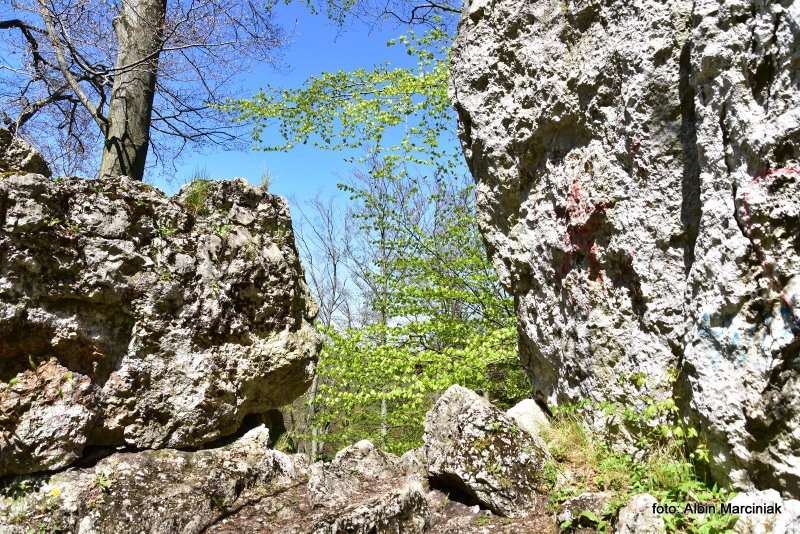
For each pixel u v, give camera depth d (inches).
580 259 154.0
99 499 129.1
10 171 135.1
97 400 139.9
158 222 154.6
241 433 170.1
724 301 107.3
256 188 181.0
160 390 148.9
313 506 139.3
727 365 107.1
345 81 356.2
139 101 295.4
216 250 162.1
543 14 161.0
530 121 165.2
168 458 145.7
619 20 139.3
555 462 141.7
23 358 132.9
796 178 99.5
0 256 125.6
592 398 151.2
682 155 127.3
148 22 291.3
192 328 153.9
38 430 129.0
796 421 97.1
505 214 181.8
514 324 301.7
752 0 106.5
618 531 109.6
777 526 93.0
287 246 185.9
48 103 312.7
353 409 481.4
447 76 322.7
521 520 128.4
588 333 150.5
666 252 130.4
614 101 141.7
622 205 139.7
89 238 138.7
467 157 193.9
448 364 271.9
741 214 105.5
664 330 131.0
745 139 105.7
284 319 172.7
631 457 137.6
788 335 98.8
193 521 130.2
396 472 159.8
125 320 145.6
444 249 351.6
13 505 123.2
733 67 108.3
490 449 138.7
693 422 119.9
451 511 140.5
